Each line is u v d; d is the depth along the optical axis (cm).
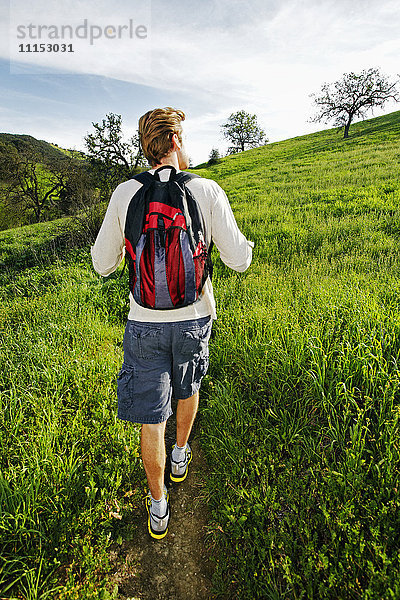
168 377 158
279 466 199
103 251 159
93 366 301
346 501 166
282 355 266
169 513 198
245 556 162
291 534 162
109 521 185
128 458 216
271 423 232
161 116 147
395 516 159
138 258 142
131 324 154
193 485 213
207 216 148
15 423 241
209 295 161
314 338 267
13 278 785
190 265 143
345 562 147
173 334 150
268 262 576
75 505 189
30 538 175
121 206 147
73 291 511
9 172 3173
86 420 246
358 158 1964
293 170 2003
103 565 169
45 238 1537
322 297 347
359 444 188
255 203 1150
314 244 640
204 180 150
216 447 222
